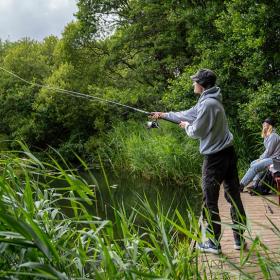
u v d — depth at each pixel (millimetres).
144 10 11633
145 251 2109
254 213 5020
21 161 2141
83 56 14656
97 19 13664
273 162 5762
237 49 8297
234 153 3266
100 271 1920
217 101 3150
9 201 1874
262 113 7645
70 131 14594
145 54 12352
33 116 14312
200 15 9602
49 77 14500
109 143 12414
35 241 1483
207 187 3182
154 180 9734
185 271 2076
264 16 7746
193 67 9109
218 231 3176
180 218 2230
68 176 2002
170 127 10391
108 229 2021
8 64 15336
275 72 8391
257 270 2928
